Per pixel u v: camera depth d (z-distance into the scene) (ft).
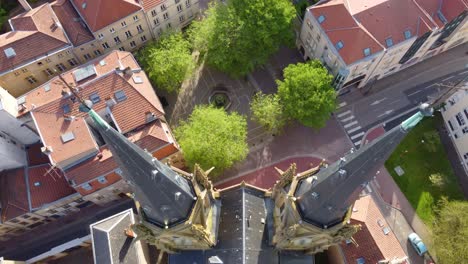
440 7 263.08
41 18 266.57
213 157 245.24
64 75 251.39
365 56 256.32
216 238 195.93
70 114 239.30
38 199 250.16
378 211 225.35
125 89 244.83
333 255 236.84
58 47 267.18
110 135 116.67
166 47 280.10
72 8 273.75
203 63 313.12
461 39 308.60
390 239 219.61
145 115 242.78
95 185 243.19
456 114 276.21
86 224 279.08
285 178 161.38
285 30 283.79
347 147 290.35
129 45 299.17
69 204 264.11
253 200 203.62
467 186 279.49
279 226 173.58
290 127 295.28
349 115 298.97
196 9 314.55
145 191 129.70
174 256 204.44
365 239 214.28
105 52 291.38
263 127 295.07
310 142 291.58
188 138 245.65
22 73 269.23
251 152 289.33
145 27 290.76
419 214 272.92
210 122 249.14
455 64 314.14
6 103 234.38
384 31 255.29
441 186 274.98
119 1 265.13
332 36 260.01
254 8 269.23
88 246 273.13
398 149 286.87
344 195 128.98
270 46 281.54
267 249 196.34
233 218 196.95
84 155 236.22
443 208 249.14
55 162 230.68
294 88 260.83
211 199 191.72
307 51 302.04
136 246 232.73
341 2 256.73
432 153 287.28
